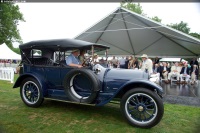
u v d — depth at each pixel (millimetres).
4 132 3002
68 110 4359
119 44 12867
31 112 4113
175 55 12586
